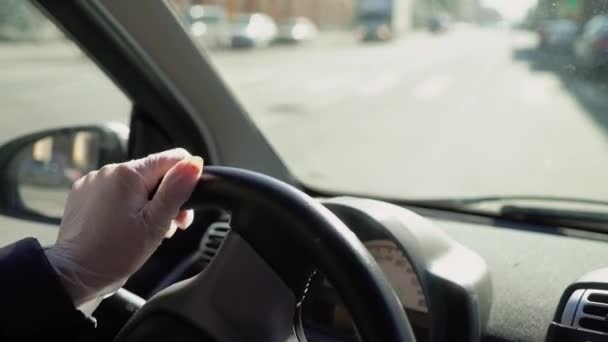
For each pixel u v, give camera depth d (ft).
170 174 2.68
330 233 2.61
